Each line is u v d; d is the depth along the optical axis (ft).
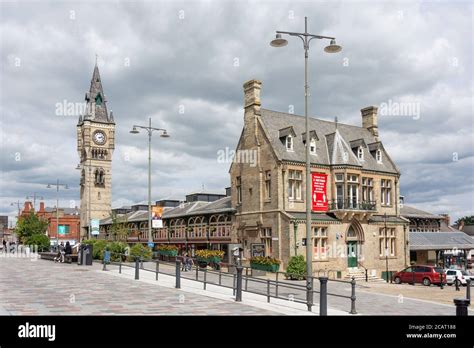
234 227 144.05
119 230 201.46
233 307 54.80
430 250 192.13
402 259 152.66
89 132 321.52
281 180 128.26
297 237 124.26
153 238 199.72
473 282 130.41
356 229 141.28
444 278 125.59
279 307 56.24
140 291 67.21
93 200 316.19
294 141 137.08
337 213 134.92
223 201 163.94
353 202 139.85
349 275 133.69
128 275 90.68
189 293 66.39
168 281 81.92
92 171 318.86
